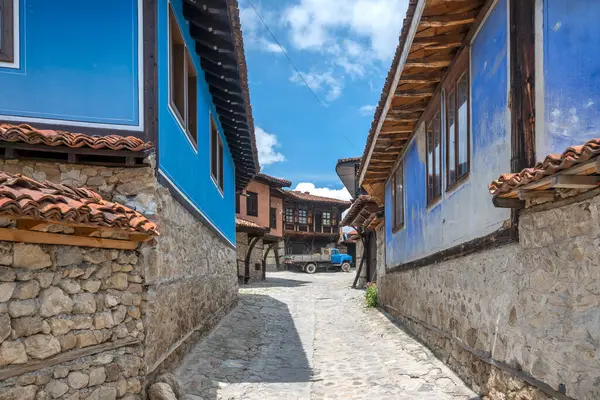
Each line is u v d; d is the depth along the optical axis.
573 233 3.36
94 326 4.17
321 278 25.89
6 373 3.33
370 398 5.42
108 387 4.28
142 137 5.21
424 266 7.96
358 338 9.25
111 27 5.29
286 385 6.09
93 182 4.89
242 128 10.90
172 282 5.88
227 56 7.62
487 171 4.98
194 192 7.55
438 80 6.79
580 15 3.87
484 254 5.05
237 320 10.71
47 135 4.57
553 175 3.05
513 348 4.29
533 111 4.09
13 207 3.04
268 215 29.36
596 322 3.12
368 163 10.68
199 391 5.55
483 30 5.12
